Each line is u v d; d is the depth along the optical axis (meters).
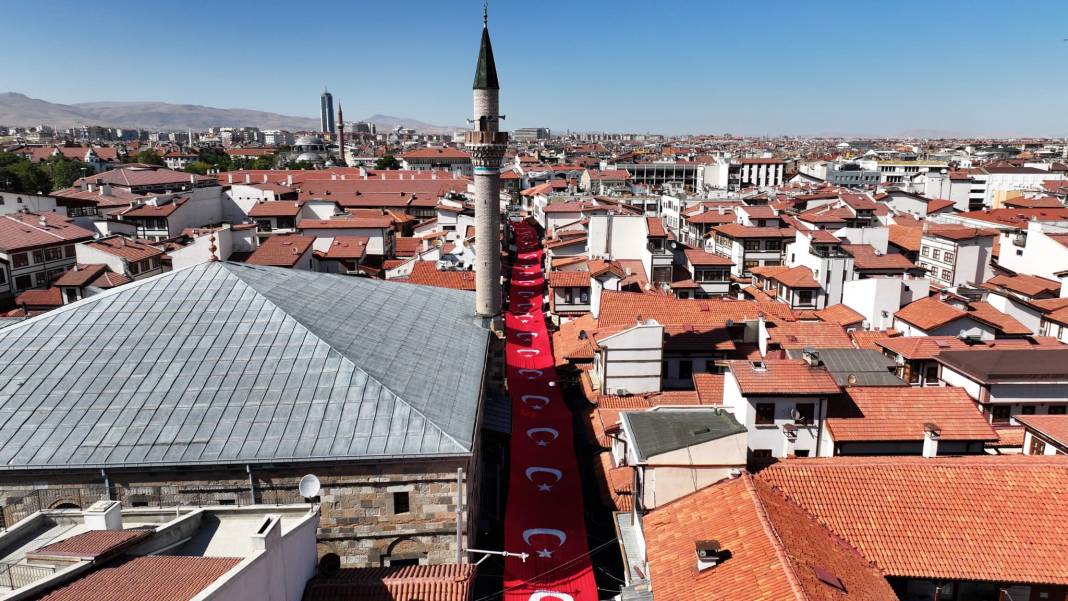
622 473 45.56
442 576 30.42
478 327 56.09
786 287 89.56
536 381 70.38
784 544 26.44
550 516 44.78
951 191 196.00
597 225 107.06
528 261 137.62
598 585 39.88
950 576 27.81
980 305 72.00
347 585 28.95
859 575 26.88
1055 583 27.36
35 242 100.19
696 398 57.19
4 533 27.88
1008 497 30.67
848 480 31.78
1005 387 45.75
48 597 20.66
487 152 67.50
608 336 60.28
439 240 121.62
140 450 33.12
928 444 37.12
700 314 68.94
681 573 27.41
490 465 52.41
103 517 27.92
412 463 34.19
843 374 47.69
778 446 40.78
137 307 41.59
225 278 44.19
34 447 33.09
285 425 34.84
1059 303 78.25
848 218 125.88
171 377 37.03
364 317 46.94
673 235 120.44
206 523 30.39
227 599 21.28
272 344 39.50
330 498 34.53
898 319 71.25
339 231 123.38
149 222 131.25
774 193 175.88
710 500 30.86
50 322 40.47
